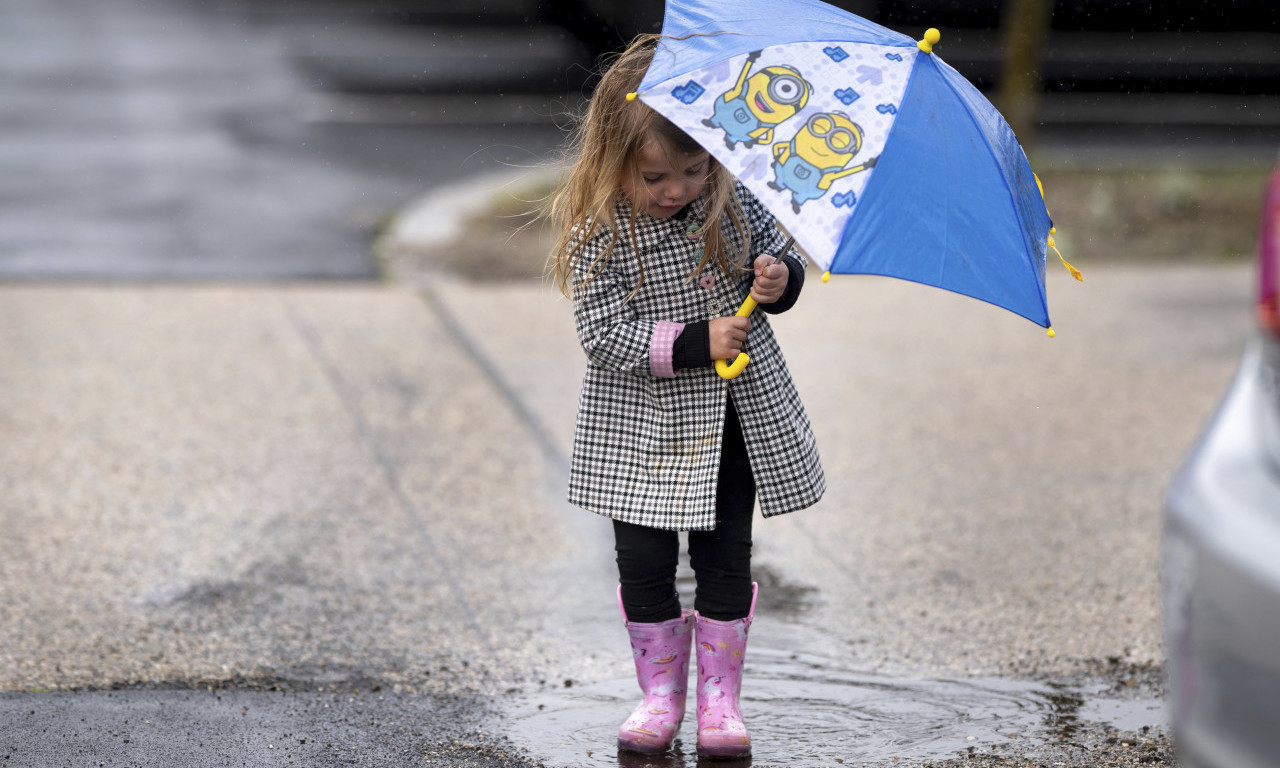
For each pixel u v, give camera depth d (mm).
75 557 14719
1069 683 12102
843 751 10758
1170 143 44719
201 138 42969
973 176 9328
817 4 10242
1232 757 6789
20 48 57594
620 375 10531
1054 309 26656
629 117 9703
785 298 10508
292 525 15859
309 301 26203
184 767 10328
